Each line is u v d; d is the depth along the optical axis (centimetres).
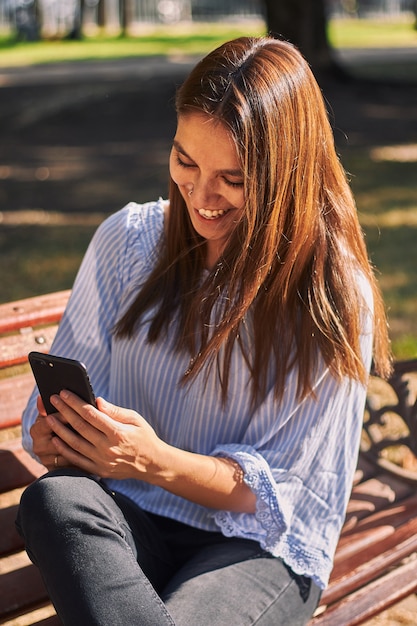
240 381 224
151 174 1057
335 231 220
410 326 541
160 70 2014
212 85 202
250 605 205
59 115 1466
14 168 1095
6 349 262
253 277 211
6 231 799
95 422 201
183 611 199
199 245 226
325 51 1688
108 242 241
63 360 201
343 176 222
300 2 1641
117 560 193
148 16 3697
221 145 202
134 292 236
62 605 192
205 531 228
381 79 1745
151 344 228
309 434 223
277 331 221
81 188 985
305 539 222
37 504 195
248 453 219
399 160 1089
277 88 202
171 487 213
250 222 206
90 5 3569
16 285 634
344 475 228
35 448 216
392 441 306
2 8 3441
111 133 1328
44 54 2556
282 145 203
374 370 252
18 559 326
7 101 1594
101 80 1839
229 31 3381
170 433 235
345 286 219
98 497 200
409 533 270
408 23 3981
